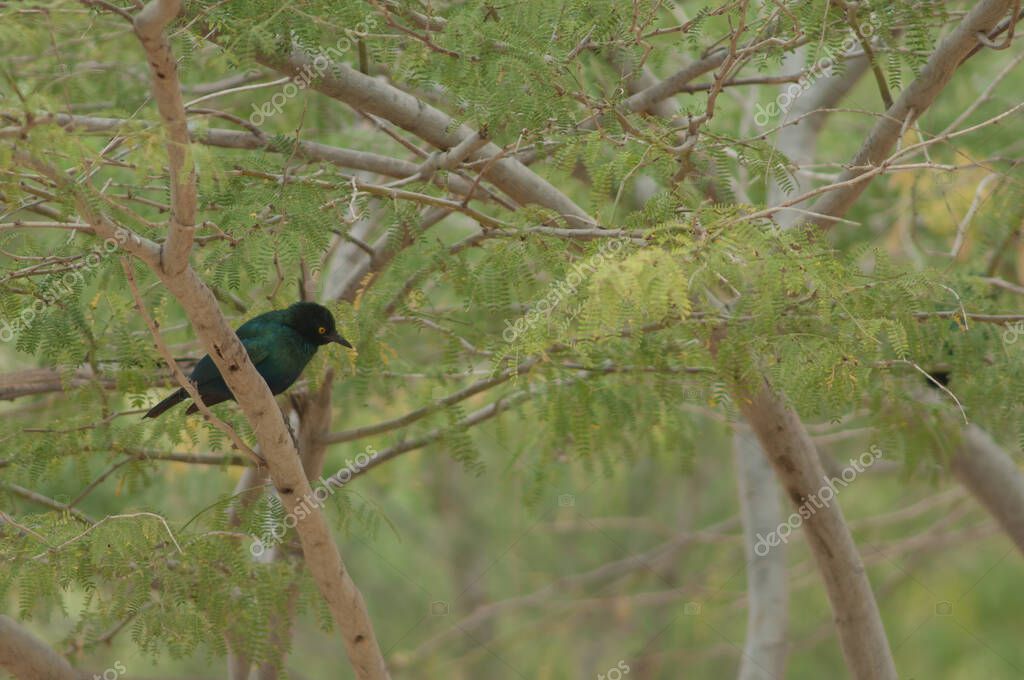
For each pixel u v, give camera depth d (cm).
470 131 1180
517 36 948
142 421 1149
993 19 1048
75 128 805
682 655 2469
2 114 736
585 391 1177
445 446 1270
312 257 962
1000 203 1320
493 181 1205
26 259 988
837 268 853
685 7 1554
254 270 947
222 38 998
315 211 979
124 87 1186
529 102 937
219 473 1750
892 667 1309
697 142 1023
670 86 1170
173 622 921
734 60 974
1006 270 1569
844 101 1584
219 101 1497
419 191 1115
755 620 1661
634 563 2473
